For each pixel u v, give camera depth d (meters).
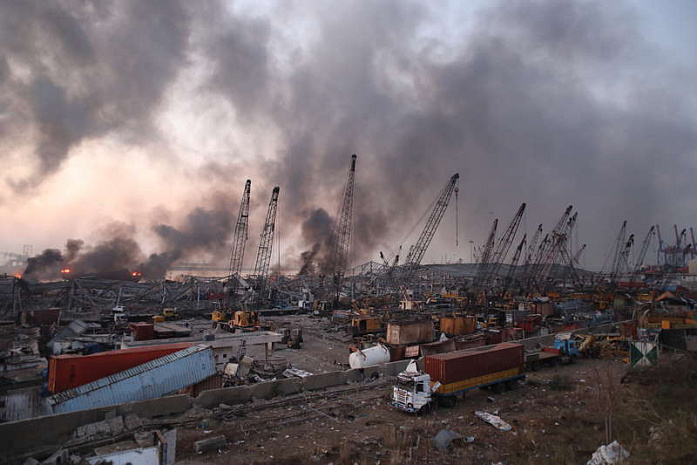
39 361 40.12
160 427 21.88
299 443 20.81
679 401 24.56
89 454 18.25
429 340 56.56
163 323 79.00
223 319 84.81
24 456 18.39
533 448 19.83
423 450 19.77
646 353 36.41
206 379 28.95
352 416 25.12
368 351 41.28
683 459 15.62
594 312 94.38
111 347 51.34
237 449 19.91
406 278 127.56
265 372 38.72
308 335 72.94
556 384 32.53
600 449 17.36
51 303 105.50
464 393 29.66
